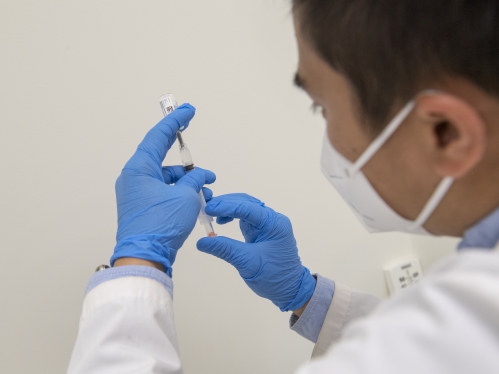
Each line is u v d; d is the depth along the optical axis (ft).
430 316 1.04
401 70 1.28
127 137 2.92
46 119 2.68
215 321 3.33
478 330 0.97
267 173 3.47
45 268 2.77
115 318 1.95
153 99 2.97
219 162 3.24
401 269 4.38
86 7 2.71
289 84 3.48
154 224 2.37
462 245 1.44
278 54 3.40
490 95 1.24
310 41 1.42
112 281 2.06
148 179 2.48
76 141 2.77
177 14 2.98
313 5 1.36
